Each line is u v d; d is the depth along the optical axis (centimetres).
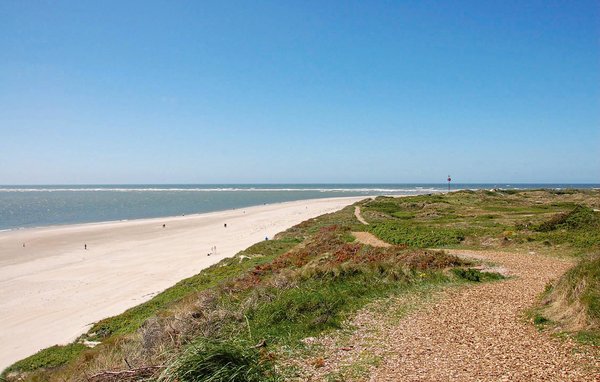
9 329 2233
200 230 5994
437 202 6091
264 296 1366
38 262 4000
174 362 725
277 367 850
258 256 3148
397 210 5631
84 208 11131
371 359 865
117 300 2673
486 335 953
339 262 1936
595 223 2552
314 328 1075
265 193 18625
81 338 1939
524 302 1198
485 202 5922
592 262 1077
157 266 3675
